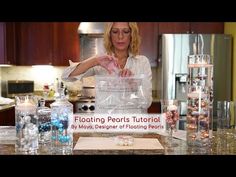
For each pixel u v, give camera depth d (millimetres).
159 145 1229
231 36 3678
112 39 1821
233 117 1432
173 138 1374
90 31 3816
